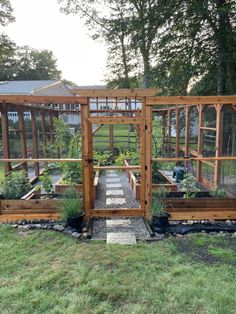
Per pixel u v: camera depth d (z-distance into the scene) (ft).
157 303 8.43
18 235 13.38
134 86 54.65
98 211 15.66
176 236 13.52
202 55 27.09
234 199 15.75
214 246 12.28
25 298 8.63
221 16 24.41
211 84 30.71
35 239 12.87
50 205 15.66
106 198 19.92
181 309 8.16
